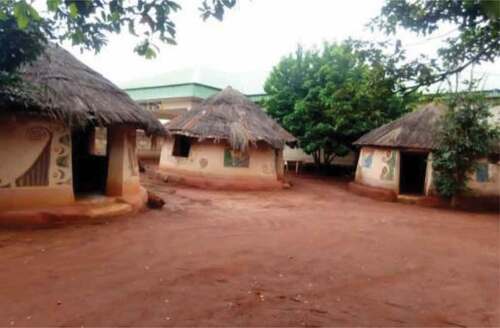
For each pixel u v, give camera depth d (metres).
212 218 10.16
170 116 25.64
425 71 3.75
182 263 6.25
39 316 4.22
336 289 5.52
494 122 15.08
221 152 16.30
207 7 4.14
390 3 3.71
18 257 6.09
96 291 4.95
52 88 8.37
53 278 5.31
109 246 6.95
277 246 7.63
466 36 3.42
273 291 5.29
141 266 6.00
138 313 4.41
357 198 15.52
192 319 4.32
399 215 12.20
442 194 14.42
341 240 8.44
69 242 7.05
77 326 4.05
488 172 14.51
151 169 20.64
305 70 21.41
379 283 5.87
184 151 17.89
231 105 17.84
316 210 12.35
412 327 4.46
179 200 12.76
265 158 17.03
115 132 10.13
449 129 13.95
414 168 18.39
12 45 6.05
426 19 3.39
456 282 6.09
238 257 6.74
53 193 8.67
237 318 4.41
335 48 20.19
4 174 8.03
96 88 9.62
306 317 4.54
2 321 4.08
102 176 11.62
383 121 18.36
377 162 16.20
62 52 10.16
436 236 9.41
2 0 4.23
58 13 4.58
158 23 4.26
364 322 4.51
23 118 8.21
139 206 10.30
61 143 8.77
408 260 7.18
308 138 20.38
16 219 7.83
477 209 14.27
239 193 15.38
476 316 4.86
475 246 8.55
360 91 4.50
